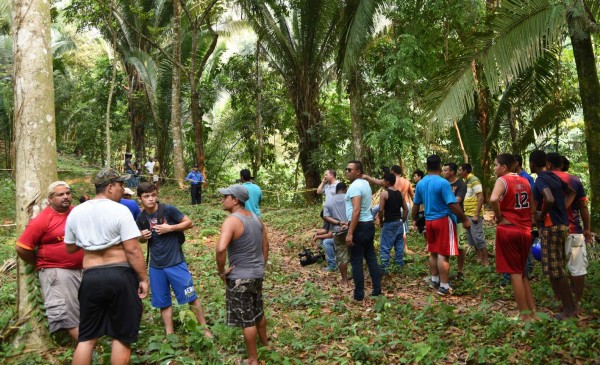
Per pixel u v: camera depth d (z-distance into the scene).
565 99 12.52
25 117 5.33
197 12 23.09
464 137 13.20
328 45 18.95
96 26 19.17
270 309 6.78
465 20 11.71
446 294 7.21
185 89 24.91
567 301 5.68
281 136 23.38
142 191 5.53
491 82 7.88
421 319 5.83
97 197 4.44
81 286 4.22
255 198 9.07
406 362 4.77
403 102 13.50
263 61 21.98
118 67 28.02
